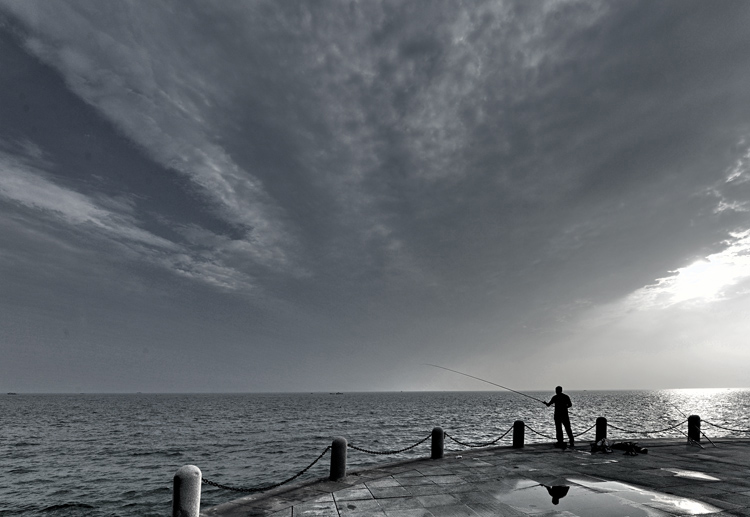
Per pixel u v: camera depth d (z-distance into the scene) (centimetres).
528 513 637
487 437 3762
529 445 1298
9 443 3928
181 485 556
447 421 5991
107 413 8812
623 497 716
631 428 4541
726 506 663
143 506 1798
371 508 670
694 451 1196
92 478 2372
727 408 9256
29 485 2209
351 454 2948
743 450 1213
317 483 834
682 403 11988
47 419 7100
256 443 3788
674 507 657
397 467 979
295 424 5762
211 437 4294
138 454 3183
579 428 4566
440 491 768
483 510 654
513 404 12719
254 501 714
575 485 804
